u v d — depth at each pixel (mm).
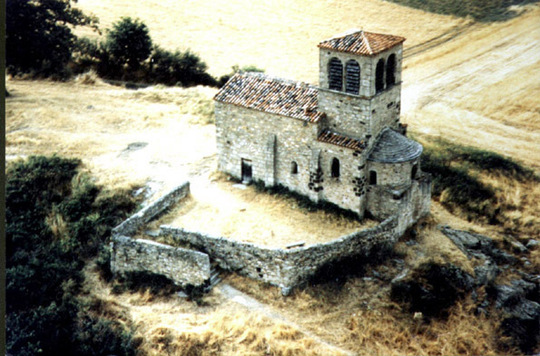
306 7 99250
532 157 61938
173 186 46500
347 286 38219
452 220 47844
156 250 38531
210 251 39219
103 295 38406
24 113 59156
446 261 40156
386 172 40188
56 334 33469
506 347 36969
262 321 35906
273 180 44219
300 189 43219
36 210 44281
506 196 52781
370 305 37125
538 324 39344
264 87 44312
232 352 34438
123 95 66125
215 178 46875
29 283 36562
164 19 95375
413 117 71312
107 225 43062
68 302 36219
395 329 36062
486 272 40500
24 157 50719
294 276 37469
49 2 71750
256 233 39875
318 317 36406
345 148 40000
